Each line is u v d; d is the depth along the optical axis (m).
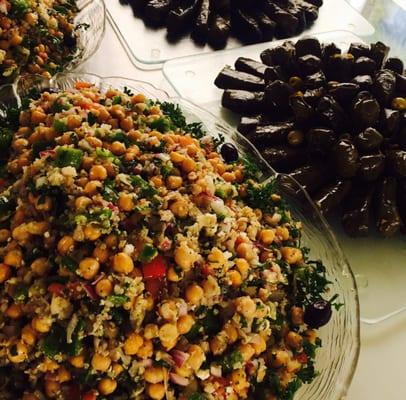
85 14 0.54
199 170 0.33
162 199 0.30
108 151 0.31
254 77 0.52
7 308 0.28
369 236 0.45
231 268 0.30
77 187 0.29
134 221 0.29
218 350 0.28
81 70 0.50
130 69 0.56
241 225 0.33
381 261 0.43
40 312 0.27
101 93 0.41
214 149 0.40
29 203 0.30
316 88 0.47
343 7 0.68
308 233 0.38
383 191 0.43
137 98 0.38
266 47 0.60
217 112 0.52
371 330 0.39
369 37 0.65
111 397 0.27
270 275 0.31
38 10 0.47
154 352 0.27
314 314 0.32
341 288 0.35
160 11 0.60
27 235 0.29
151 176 0.32
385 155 0.44
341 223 0.44
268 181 0.39
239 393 0.29
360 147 0.43
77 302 0.27
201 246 0.30
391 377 0.37
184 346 0.28
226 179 0.36
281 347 0.31
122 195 0.29
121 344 0.26
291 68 0.51
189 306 0.28
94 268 0.27
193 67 0.56
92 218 0.27
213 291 0.28
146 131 0.36
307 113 0.45
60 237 0.28
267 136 0.46
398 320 0.40
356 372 0.37
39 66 0.47
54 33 0.49
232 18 0.62
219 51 0.58
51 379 0.27
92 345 0.27
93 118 0.35
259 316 0.29
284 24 0.61
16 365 0.27
